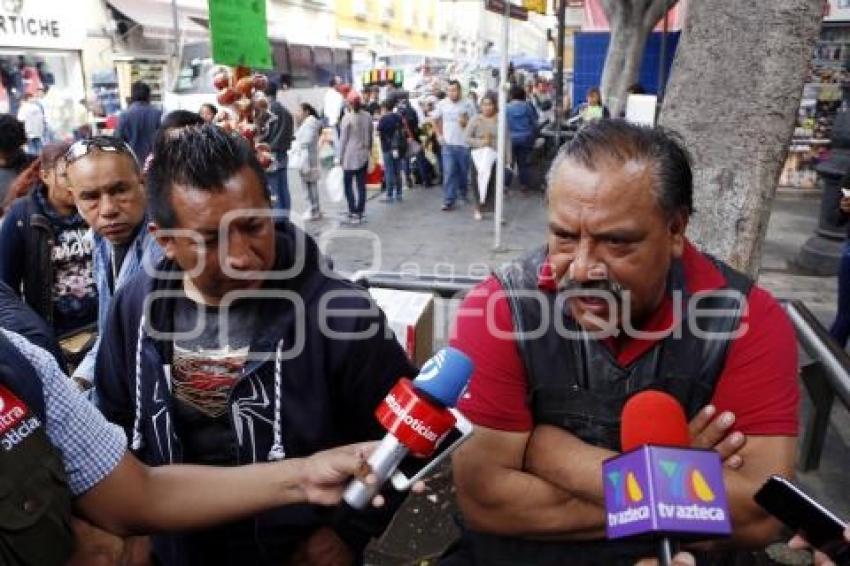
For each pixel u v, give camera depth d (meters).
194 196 1.35
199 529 1.32
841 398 2.49
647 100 7.96
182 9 24.38
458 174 10.85
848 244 4.43
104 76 20.36
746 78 2.74
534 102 18.42
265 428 1.52
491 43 38.12
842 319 4.52
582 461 1.37
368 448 1.27
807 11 2.67
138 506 1.28
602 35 19.06
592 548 1.42
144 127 8.80
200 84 16.84
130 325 1.60
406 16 49.22
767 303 1.44
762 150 2.78
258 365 1.49
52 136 15.74
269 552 1.54
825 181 7.12
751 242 2.85
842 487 3.26
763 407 1.37
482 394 1.42
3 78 18.27
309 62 24.09
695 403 1.39
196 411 1.55
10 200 2.85
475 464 1.44
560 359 1.40
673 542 1.07
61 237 2.68
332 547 1.51
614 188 1.20
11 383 1.08
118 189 2.28
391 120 11.20
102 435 1.24
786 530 1.36
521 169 11.75
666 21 15.27
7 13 18.25
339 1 38.56
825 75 10.91
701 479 1.08
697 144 2.85
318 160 10.13
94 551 1.25
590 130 1.27
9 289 1.91
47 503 1.07
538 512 1.41
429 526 2.79
